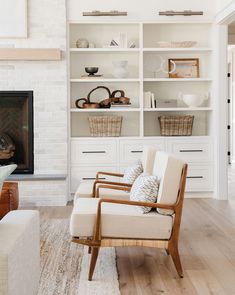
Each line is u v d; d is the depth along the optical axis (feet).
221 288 9.16
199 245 12.40
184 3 19.67
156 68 20.90
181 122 19.89
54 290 9.03
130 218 9.77
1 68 18.99
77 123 20.86
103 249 12.10
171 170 9.96
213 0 19.74
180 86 21.15
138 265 10.74
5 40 18.97
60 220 15.51
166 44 19.89
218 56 19.49
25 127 19.60
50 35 19.08
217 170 19.58
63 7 19.10
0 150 19.60
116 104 19.67
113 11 19.20
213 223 15.06
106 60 20.86
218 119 19.53
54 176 18.51
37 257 7.66
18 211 7.63
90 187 14.28
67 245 12.34
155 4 19.61
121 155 19.52
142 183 10.42
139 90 20.88
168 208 9.83
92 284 9.37
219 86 19.48
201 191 19.92
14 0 18.83
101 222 9.72
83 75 19.94
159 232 9.82
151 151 13.16
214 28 19.80
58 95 19.19
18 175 18.90
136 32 20.81
